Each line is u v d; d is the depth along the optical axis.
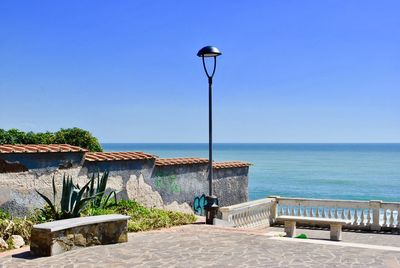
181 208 17.28
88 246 9.93
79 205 11.29
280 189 59.75
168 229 12.59
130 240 10.77
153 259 8.86
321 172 89.12
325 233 15.86
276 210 17.88
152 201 15.94
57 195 12.71
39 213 11.77
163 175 16.48
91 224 9.93
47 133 19.83
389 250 9.79
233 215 15.35
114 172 14.52
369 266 8.41
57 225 9.23
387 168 100.56
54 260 8.72
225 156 172.50
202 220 14.82
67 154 12.98
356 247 10.08
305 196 52.50
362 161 134.25
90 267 8.23
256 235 11.54
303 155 185.88
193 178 17.92
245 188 20.77
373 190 58.62
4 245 9.64
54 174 12.64
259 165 113.75
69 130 20.12
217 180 19.03
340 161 134.25
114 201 14.14
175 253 9.38
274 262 8.66
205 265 8.41
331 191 57.66
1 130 18.61
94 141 20.34
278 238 11.09
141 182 15.48
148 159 15.71
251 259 8.88
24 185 11.85
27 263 8.50
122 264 8.45
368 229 16.19
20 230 10.33
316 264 8.52
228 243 10.44
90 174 13.76
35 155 12.11
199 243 10.43
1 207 11.31
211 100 13.95
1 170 11.34
